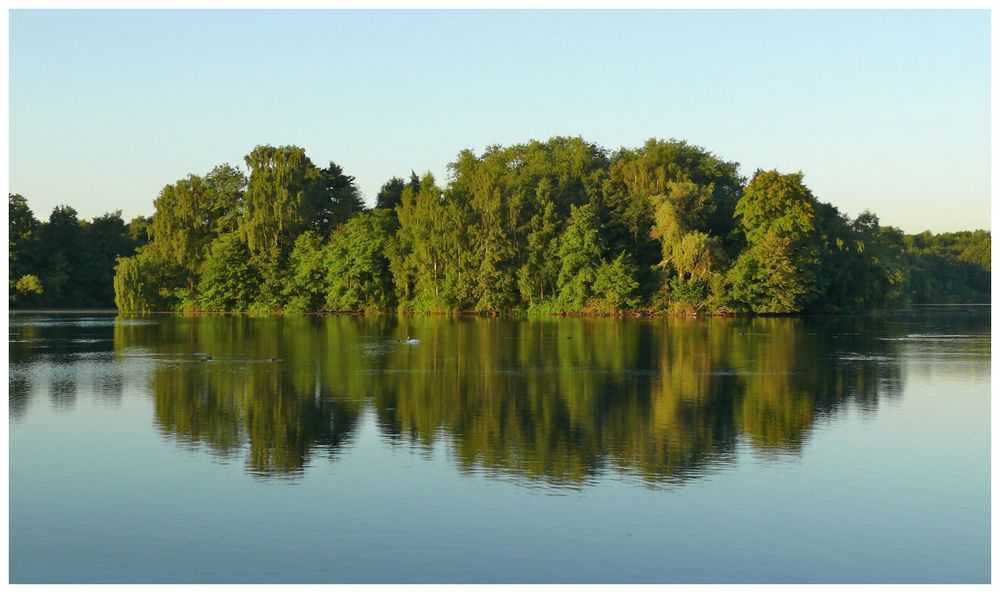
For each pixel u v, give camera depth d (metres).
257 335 84.56
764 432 32.53
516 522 22.12
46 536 21.36
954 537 21.23
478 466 27.41
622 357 59.66
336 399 40.22
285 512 22.94
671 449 29.69
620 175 133.12
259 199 144.38
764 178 120.81
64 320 118.25
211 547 20.62
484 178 129.00
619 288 118.50
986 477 26.14
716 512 22.88
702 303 117.38
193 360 58.28
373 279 138.88
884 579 18.91
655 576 18.97
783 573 19.17
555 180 141.12
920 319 115.38
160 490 24.89
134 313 143.12
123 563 19.77
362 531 21.53
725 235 128.50
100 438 31.56
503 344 71.62
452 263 128.88
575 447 30.05
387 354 62.53
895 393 42.09
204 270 144.25
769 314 123.50
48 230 176.75
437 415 36.06
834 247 126.25
